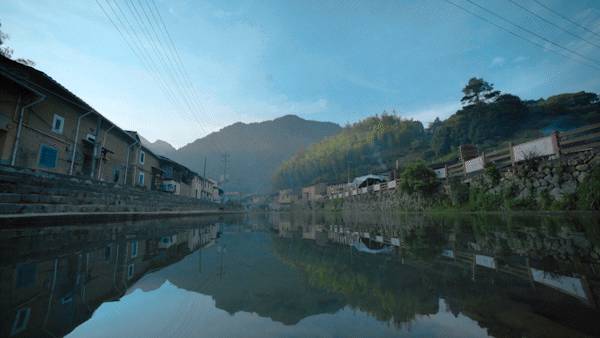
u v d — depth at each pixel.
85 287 1.76
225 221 13.95
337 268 2.35
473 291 1.54
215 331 1.09
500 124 47.12
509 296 1.43
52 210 6.62
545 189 9.33
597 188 7.48
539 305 1.28
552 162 9.15
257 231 7.35
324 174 88.19
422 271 2.09
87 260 2.64
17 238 4.18
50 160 11.24
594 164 7.79
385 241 4.20
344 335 1.03
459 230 5.21
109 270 2.27
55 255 2.84
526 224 5.63
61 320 1.21
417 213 15.78
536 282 1.67
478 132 47.12
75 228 6.26
